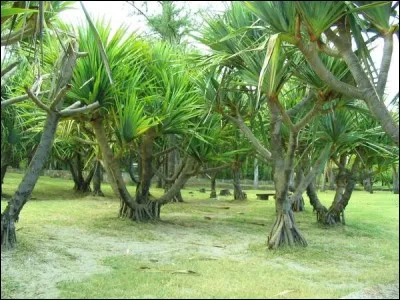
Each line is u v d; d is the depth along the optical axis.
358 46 4.57
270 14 4.54
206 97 7.80
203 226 9.30
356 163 10.05
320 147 8.45
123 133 8.23
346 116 8.03
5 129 11.45
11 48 6.04
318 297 4.41
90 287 4.61
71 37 6.29
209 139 9.34
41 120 8.42
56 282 4.78
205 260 6.07
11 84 9.05
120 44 7.75
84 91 7.54
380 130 8.82
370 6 4.26
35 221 8.52
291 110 7.12
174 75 8.95
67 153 15.82
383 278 5.34
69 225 8.30
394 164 10.01
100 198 15.05
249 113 7.78
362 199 15.88
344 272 5.64
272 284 4.91
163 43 9.80
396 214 11.84
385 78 4.62
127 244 7.03
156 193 17.00
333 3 4.30
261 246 7.16
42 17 4.43
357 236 8.54
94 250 6.41
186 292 4.51
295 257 6.42
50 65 7.54
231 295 4.43
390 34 4.64
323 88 6.34
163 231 8.44
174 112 8.74
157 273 5.27
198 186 24.81
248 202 15.70
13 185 17.16
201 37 6.85
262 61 6.20
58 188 17.73
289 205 7.25
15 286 4.56
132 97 7.96
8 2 4.45
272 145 7.20
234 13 6.54
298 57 6.36
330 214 10.05
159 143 11.57
